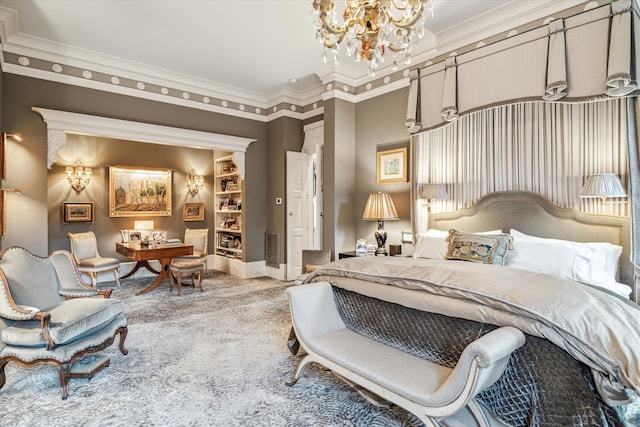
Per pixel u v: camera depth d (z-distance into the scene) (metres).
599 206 2.89
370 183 4.89
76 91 4.40
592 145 2.93
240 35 3.99
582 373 1.52
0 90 3.77
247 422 1.99
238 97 5.89
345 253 4.70
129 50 4.38
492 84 3.45
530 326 1.63
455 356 1.92
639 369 1.36
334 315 2.59
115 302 2.81
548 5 3.17
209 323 3.72
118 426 1.96
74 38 4.05
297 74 5.14
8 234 3.93
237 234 6.80
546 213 3.13
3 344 2.38
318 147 6.40
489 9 3.43
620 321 1.60
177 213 6.72
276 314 4.04
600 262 2.64
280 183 5.98
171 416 2.05
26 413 2.09
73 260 3.12
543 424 1.53
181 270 4.95
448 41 3.92
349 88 5.01
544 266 2.75
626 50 2.62
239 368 2.67
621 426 1.44
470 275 2.01
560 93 2.99
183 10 3.47
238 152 5.93
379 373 1.86
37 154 4.11
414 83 4.15
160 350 3.01
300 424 1.97
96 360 2.65
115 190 5.94
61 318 2.39
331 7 2.30
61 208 5.45
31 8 3.42
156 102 5.04
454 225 3.79
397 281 2.24
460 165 3.83
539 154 3.23
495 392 1.74
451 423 1.77
